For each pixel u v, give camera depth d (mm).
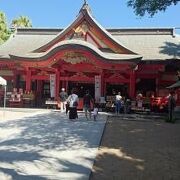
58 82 37156
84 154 16453
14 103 37500
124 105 32969
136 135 21031
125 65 34875
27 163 14727
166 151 17297
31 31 44750
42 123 24547
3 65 39781
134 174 13797
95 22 37438
